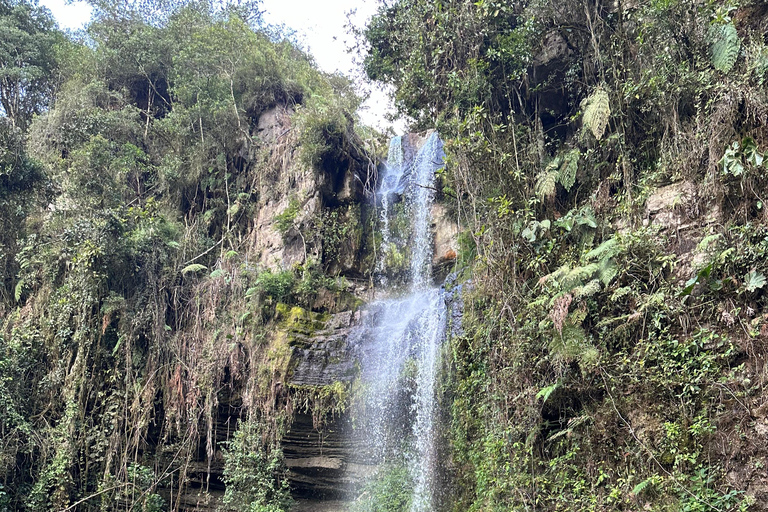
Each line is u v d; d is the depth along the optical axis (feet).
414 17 43.86
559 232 33.76
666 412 25.32
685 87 31.07
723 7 29.99
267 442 38.83
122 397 41.14
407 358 39.65
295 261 45.29
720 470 23.04
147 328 43.60
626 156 33.01
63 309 42.93
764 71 27.53
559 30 37.91
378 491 37.04
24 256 46.57
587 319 29.19
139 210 48.52
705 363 24.79
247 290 43.19
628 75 34.81
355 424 39.14
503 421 30.60
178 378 41.73
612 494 25.18
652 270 27.81
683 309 26.16
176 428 40.70
